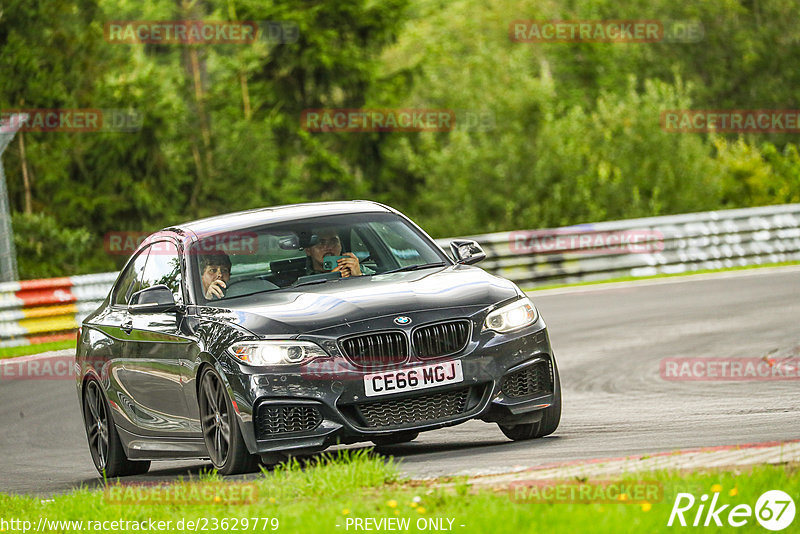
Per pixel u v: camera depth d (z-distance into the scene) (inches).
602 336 2057.1
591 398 1414.9
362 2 5605.3
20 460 1379.2
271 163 5255.9
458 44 6717.5
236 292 1036.5
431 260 1091.3
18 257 4190.5
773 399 1235.2
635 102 4714.6
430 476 798.5
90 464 1314.0
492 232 4584.2
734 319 2126.0
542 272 3221.0
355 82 5570.9
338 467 788.0
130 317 1151.6
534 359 979.3
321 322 942.4
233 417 942.4
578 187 4505.4
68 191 4749.0
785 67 7052.2
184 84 5487.2
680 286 2842.0
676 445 911.7
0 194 2659.9
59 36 4766.2
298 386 924.6
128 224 4864.7
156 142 4896.7
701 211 4579.2
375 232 1101.7
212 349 965.8
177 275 1079.0
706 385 1427.2
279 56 5536.4
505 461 876.6
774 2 7165.4
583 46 6860.2
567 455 891.4
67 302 2628.0
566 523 592.7
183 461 1326.3
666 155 4621.1
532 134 4670.3
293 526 657.0
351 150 5551.2
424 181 5575.8
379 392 925.2
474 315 960.3
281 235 1079.0
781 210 3567.9
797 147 6732.3
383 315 943.7
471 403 954.1
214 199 5172.2
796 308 2212.1
